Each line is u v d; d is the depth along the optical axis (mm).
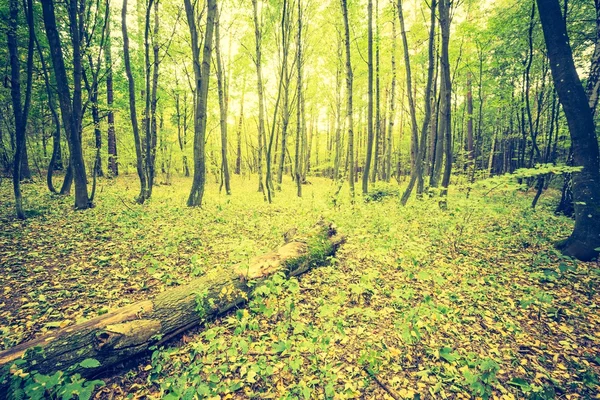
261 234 7262
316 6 16750
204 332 3590
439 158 12875
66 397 2160
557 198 13922
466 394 2840
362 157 34812
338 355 3373
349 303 4398
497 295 4512
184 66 17906
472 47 15141
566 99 5711
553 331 3742
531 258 5816
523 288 4641
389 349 3430
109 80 17000
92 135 13047
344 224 7434
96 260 5555
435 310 3559
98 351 2807
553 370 3143
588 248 5492
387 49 15422
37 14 11016
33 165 19469
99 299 4316
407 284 4898
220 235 7207
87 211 9242
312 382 2803
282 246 5285
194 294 3699
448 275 5168
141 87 19531
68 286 4637
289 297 3805
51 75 12938
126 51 10461
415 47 16688
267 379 3016
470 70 16906
